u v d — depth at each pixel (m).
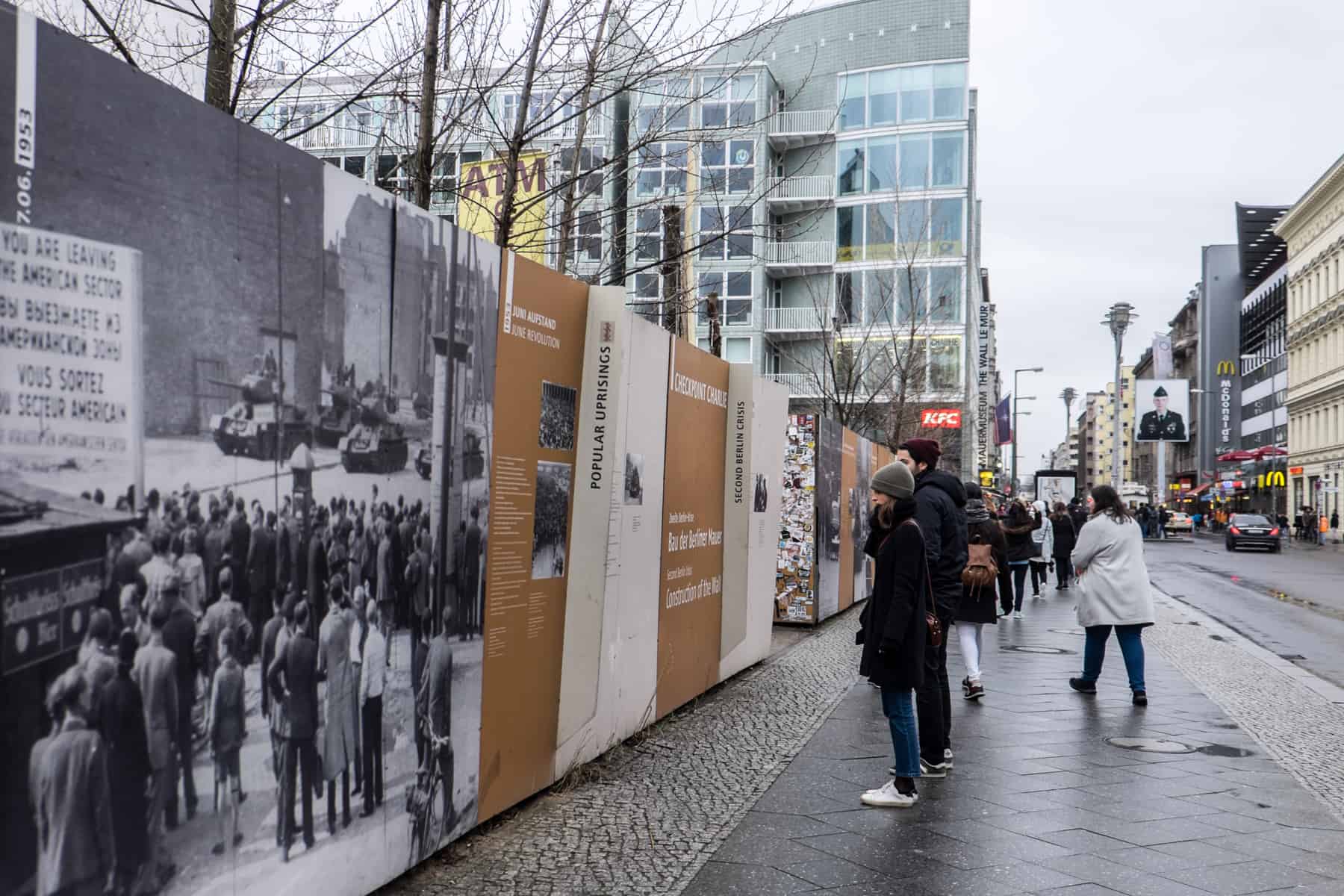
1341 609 20.77
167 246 3.18
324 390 4.01
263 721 3.73
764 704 9.41
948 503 7.23
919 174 43.97
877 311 33.47
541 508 6.13
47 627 2.80
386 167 9.80
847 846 5.49
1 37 2.62
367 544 4.36
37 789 2.78
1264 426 91.62
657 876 4.97
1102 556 10.09
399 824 4.70
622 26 8.39
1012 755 7.70
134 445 3.07
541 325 6.04
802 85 10.60
